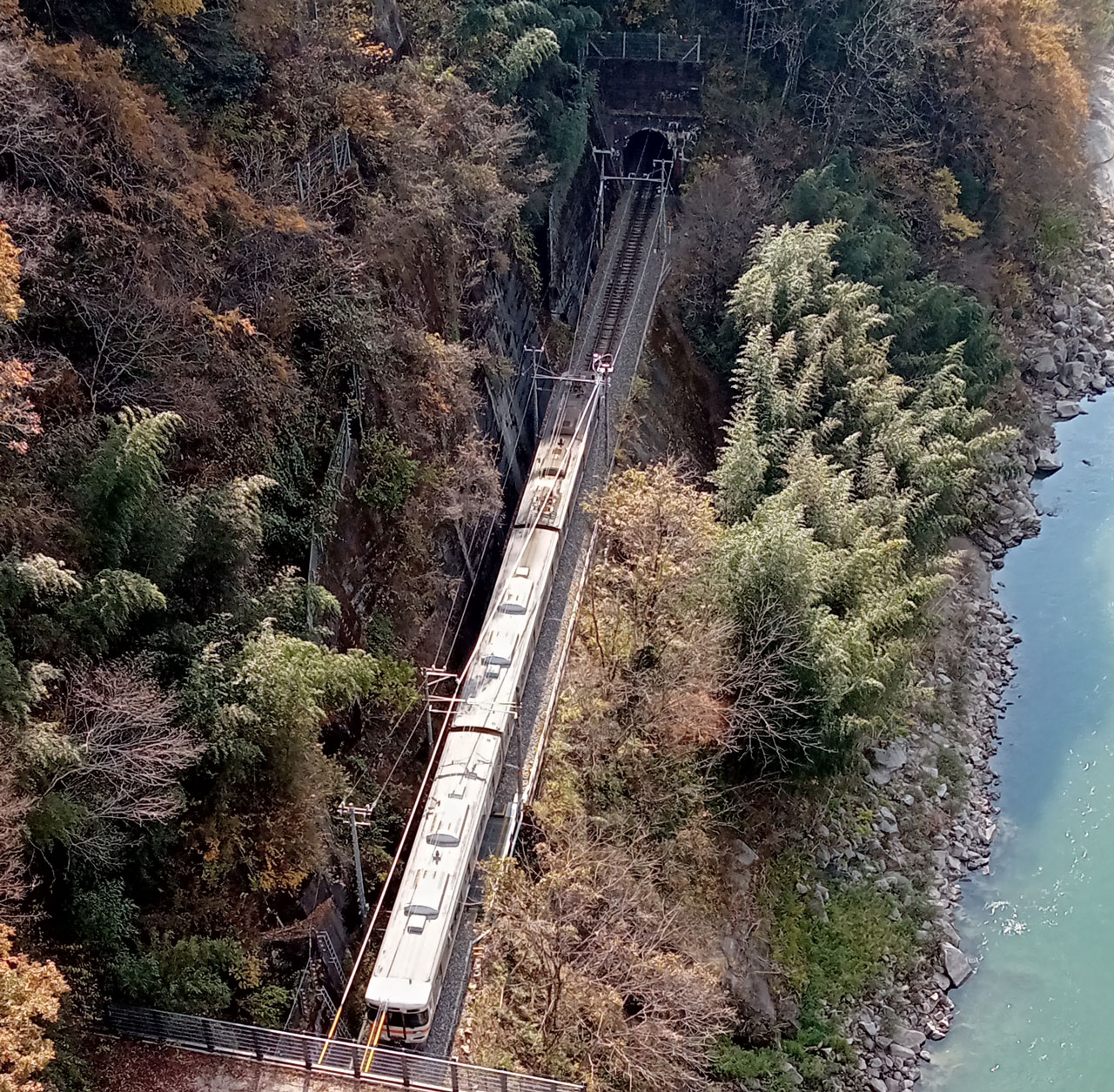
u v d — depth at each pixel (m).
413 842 29.89
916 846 38.47
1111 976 34.66
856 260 49.81
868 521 38.97
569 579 39.25
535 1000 26.08
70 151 25.19
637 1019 26.92
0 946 16.94
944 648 46.19
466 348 38.66
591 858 28.44
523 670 33.38
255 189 30.95
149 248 26.25
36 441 22.84
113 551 22.36
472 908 27.78
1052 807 40.78
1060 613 49.53
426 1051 24.92
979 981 34.72
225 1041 23.16
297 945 25.66
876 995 33.53
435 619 34.81
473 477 36.47
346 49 36.06
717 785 34.31
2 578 19.30
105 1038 22.69
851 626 33.62
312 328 31.75
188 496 24.61
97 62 25.73
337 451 31.00
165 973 22.89
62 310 25.17
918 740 42.09
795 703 32.44
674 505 33.69
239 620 25.27
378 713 30.67
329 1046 23.86
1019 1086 31.67
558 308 49.88
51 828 19.47
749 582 32.84
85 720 20.86
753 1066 29.89
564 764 32.31
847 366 44.50
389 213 35.03
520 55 45.19
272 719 23.52
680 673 32.12
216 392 27.55
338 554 30.77
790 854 35.84
